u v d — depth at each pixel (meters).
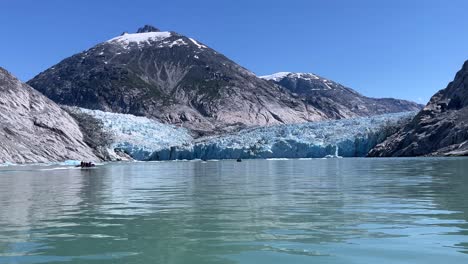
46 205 16.05
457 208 13.80
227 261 7.93
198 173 41.97
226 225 11.38
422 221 11.52
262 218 12.41
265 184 25.45
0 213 13.95
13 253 8.61
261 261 7.91
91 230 10.88
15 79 110.88
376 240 9.38
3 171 49.59
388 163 58.00
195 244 9.23
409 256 8.08
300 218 12.30
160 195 19.59
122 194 20.30
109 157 113.88
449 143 89.00
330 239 9.54
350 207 14.37
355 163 61.78
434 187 21.20
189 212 13.80
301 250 8.62
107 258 8.19
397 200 16.06
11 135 93.44
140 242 9.46
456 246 8.76
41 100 111.19
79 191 22.14
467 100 100.12
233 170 47.75
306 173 37.59
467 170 36.19
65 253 8.58
